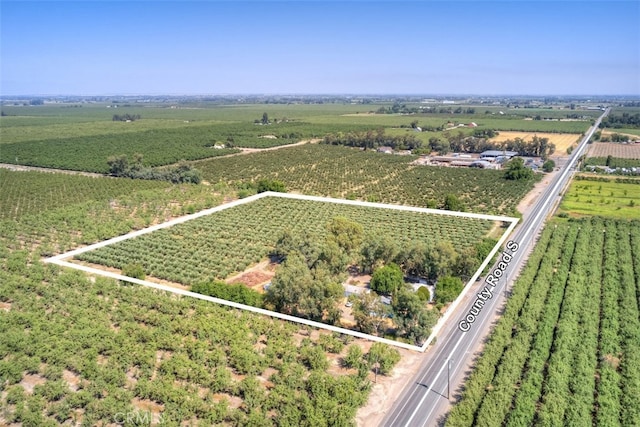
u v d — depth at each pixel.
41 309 87.06
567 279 102.06
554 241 121.38
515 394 65.56
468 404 61.62
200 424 58.62
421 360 73.69
